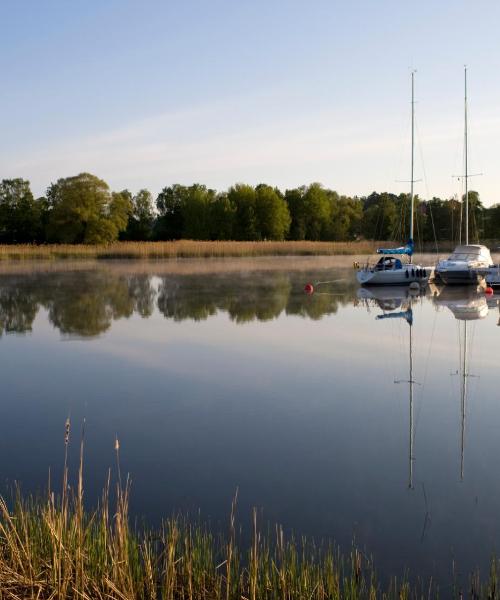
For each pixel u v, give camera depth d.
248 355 13.87
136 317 19.64
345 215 106.31
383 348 14.55
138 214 98.62
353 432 8.71
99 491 6.71
